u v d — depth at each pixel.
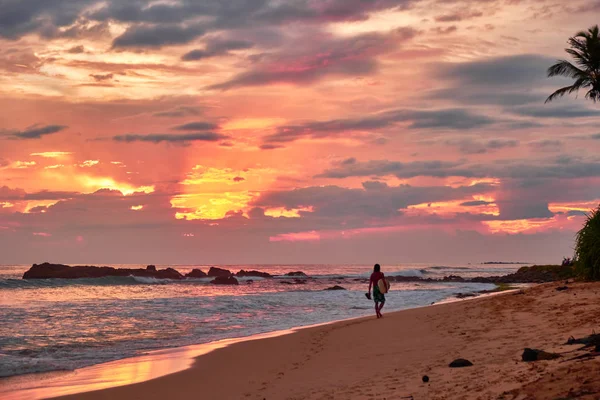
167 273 78.94
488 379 8.18
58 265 65.12
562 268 60.88
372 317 23.19
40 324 23.78
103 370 14.09
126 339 20.05
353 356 13.29
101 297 43.91
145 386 12.02
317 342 16.80
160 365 14.62
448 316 17.86
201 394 10.93
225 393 10.77
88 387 12.05
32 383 12.59
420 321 18.17
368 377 10.28
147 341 19.55
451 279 80.75
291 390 10.15
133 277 67.62
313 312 30.17
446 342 13.08
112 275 68.94
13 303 34.34
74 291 50.41
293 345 16.77
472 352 11.11
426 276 111.06
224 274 89.94
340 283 78.88
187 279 79.25
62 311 29.03
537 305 15.92
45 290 50.41
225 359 15.11
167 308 31.69
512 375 8.05
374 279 22.33
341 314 29.06
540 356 8.90
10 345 18.22
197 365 14.39
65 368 14.48
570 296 16.17
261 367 13.52
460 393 7.69
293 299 39.12
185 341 19.50
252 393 10.34
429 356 11.60
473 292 43.91
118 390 11.67
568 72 40.19
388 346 14.05
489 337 12.58
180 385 12.02
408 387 8.76
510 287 44.47
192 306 32.97
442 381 8.78
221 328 23.27
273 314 29.16
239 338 19.97
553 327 12.31
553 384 6.88
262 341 18.05
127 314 28.23
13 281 54.56
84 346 18.38
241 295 44.16
